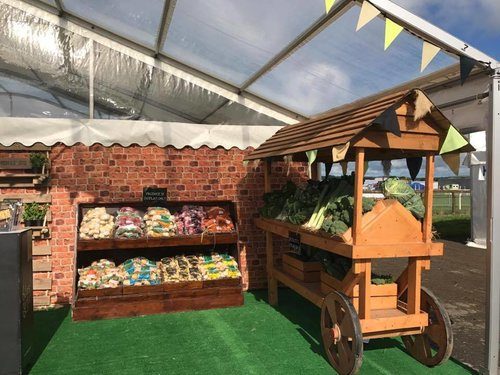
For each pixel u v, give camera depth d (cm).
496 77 391
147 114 705
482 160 1305
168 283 596
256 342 486
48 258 629
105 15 613
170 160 683
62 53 650
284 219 561
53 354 450
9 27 631
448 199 3084
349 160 589
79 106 662
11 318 391
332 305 422
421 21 364
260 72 661
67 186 637
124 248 635
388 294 450
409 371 418
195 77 718
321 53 569
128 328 530
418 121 402
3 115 634
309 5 472
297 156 612
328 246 431
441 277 909
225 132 705
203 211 669
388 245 400
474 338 527
